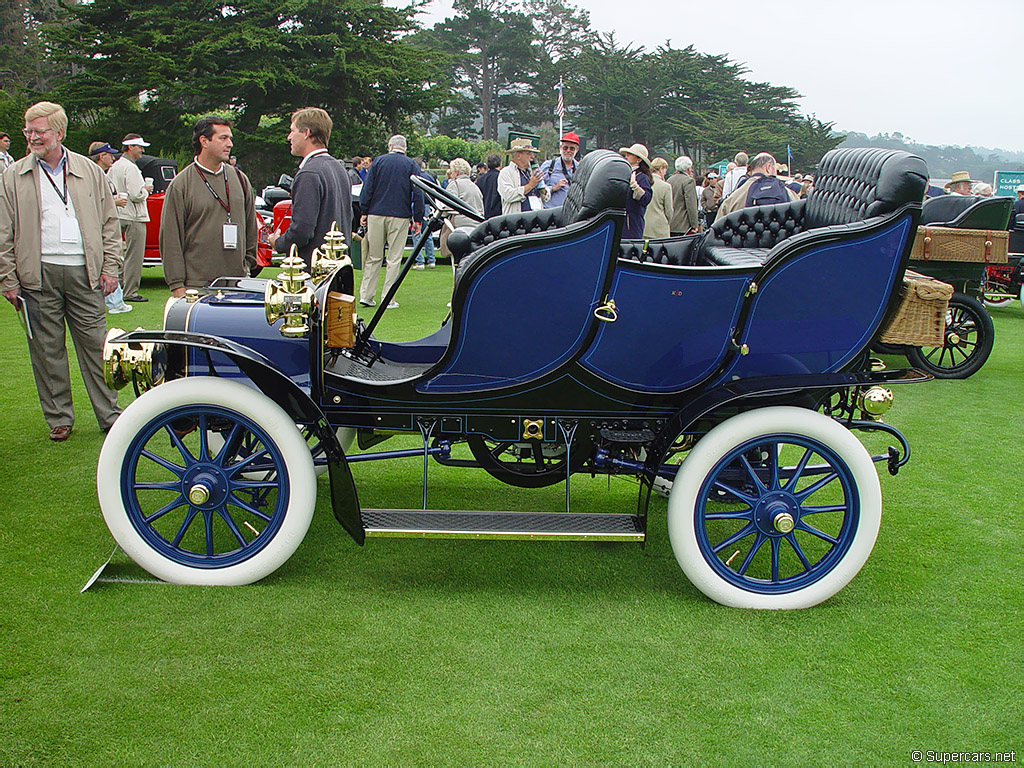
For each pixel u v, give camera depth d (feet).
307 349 9.44
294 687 7.41
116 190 26.43
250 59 104.17
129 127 104.99
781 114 202.59
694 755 6.70
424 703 7.25
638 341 8.82
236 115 106.22
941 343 9.05
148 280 34.12
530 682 7.59
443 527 8.83
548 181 28.96
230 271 13.96
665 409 9.24
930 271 19.98
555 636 8.40
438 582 9.53
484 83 244.01
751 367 9.02
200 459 8.93
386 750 6.66
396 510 9.28
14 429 14.61
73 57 106.32
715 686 7.61
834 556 9.07
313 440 11.53
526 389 9.11
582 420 9.34
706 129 189.16
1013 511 12.03
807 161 189.06
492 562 10.12
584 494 12.39
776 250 8.42
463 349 8.92
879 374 9.05
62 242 13.25
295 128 14.07
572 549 10.57
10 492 11.75
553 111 232.12
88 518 10.90
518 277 8.48
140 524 9.04
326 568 9.79
